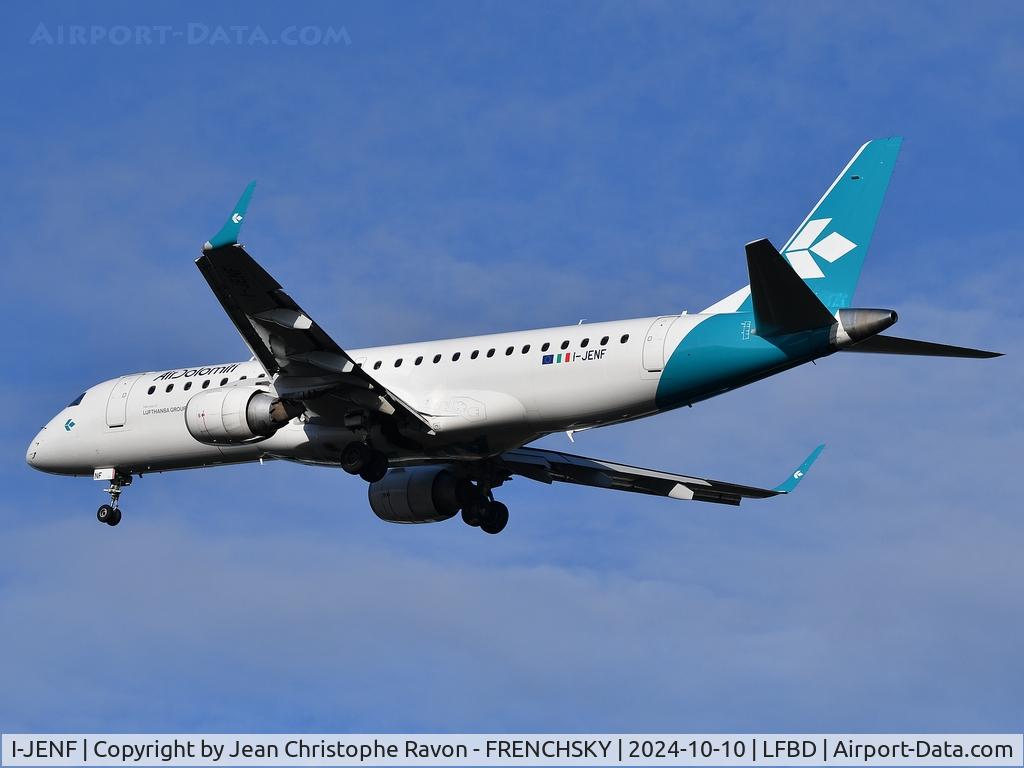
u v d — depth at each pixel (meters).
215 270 77.06
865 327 77.94
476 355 89.25
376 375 91.81
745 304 84.25
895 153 82.00
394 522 100.12
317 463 92.38
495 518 99.88
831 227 82.81
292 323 79.00
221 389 87.88
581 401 85.19
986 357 78.81
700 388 82.75
